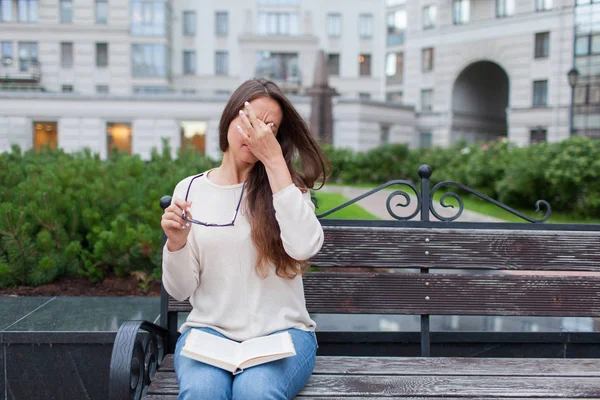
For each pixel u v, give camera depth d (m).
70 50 33.84
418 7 31.39
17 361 2.60
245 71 36.59
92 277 3.89
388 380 2.26
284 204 1.99
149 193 4.29
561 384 2.25
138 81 34.03
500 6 28.38
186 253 2.04
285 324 2.11
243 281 2.08
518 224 2.68
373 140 25.23
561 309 2.64
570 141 9.55
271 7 36.88
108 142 22.94
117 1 33.53
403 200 11.19
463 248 2.65
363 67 38.00
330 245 2.64
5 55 33.56
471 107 32.50
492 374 2.34
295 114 2.16
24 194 4.19
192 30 36.66
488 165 11.70
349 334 2.82
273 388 1.88
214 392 1.87
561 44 26.05
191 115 22.92
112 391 1.88
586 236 2.65
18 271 3.71
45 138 22.64
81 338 2.58
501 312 2.64
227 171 2.19
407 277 2.64
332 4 37.31
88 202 4.28
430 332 2.82
